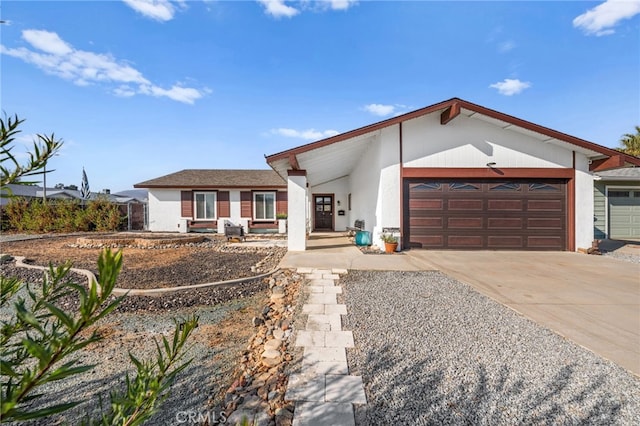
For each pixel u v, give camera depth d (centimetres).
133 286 506
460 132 856
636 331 318
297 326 330
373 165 952
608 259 734
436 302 408
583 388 220
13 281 109
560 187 866
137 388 88
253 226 1531
